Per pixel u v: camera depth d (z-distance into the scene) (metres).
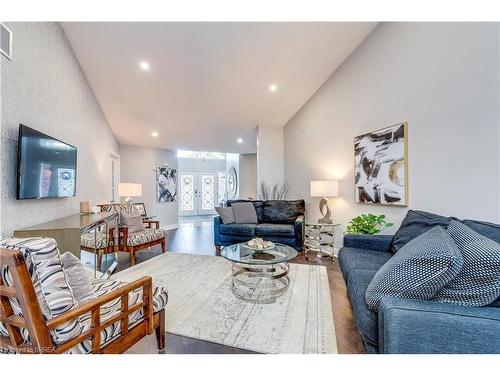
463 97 1.98
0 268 0.98
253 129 5.75
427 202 2.31
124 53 3.11
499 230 1.40
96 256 2.81
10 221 1.88
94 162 3.98
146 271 3.10
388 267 1.25
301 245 3.97
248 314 2.01
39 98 2.29
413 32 2.46
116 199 5.97
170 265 3.35
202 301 2.25
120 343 1.26
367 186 3.11
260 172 5.57
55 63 2.59
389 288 1.18
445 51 2.12
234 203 4.79
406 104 2.55
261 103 4.61
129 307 1.32
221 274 2.99
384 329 1.03
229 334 1.74
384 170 2.82
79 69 3.27
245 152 8.42
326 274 2.96
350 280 1.73
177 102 4.28
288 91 4.32
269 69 3.65
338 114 3.80
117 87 3.81
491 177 1.79
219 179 11.09
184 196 10.24
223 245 4.32
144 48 3.03
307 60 3.55
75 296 1.24
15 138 1.93
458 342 0.93
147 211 6.69
